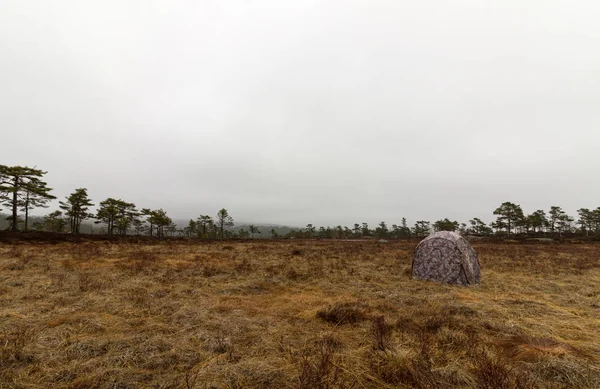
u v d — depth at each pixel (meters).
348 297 7.79
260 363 3.84
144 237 39.09
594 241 44.62
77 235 32.34
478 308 6.64
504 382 3.31
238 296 7.77
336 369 3.68
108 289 8.01
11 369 3.63
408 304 7.24
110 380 3.41
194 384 3.36
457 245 9.96
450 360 4.02
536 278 10.84
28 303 6.62
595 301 7.42
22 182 38.44
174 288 8.47
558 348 4.21
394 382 3.51
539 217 60.69
